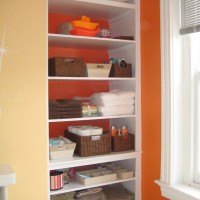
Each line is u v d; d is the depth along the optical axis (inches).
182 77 82.0
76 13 102.7
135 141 97.7
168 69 80.9
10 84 76.1
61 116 87.9
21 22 77.4
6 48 75.5
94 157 90.0
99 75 95.2
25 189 78.2
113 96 95.6
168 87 81.1
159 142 87.6
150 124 92.3
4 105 75.4
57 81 105.0
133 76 99.3
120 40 94.2
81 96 109.4
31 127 78.9
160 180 84.4
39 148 80.0
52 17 103.0
